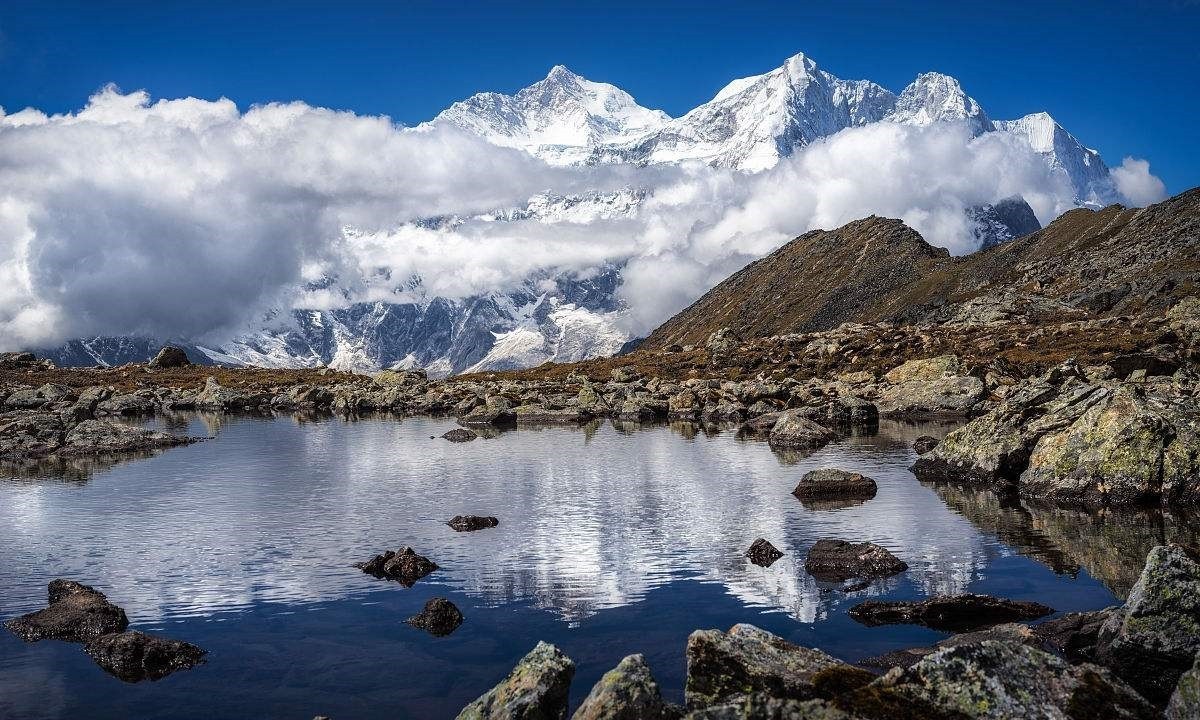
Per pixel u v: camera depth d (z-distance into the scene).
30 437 77.00
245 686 24.30
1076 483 44.75
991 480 49.53
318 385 142.75
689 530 40.88
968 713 15.05
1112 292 167.50
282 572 34.88
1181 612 20.34
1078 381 54.81
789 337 161.38
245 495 52.00
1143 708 15.17
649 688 16.55
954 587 30.88
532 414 101.94
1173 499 42.59
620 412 104.12
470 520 42.53
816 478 49.25
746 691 18.36
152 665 25.80
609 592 31.59
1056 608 28.16
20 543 40.28
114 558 37.34
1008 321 156.50
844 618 28.08
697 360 148.25
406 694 23.62
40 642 27.59
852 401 86.88
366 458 68.69
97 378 161.12
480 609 30.05
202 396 132.00
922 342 134.62
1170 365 78.81
